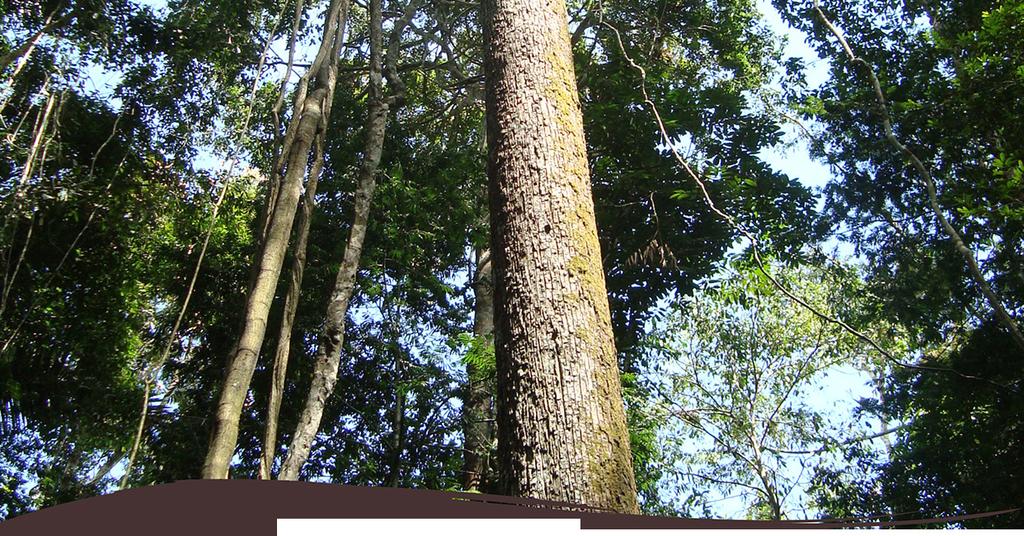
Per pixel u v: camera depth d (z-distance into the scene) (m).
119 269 11.51
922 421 12.91
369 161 9.62
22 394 10.50
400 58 15.89
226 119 11.99
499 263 3.36
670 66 14.45
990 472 11.41
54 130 9.08
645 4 14.22
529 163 3.50
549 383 2.95
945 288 12.55
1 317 9.75
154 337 12.68
